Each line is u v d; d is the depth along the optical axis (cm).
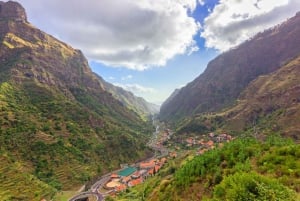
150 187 8431
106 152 19325
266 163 3462
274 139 4691
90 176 15588
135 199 9225
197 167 4500
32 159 14512
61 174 14625
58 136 17600
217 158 4397
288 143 4234
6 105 18075
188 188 4297
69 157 16175
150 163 18912
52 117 19788
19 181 11888
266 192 1955
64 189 13688
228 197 2127
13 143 14738
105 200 12169
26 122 16962
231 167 4012
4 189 11069
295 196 2020
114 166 18438
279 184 2081
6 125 15788
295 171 2964
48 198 11894
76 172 15325
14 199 10644
